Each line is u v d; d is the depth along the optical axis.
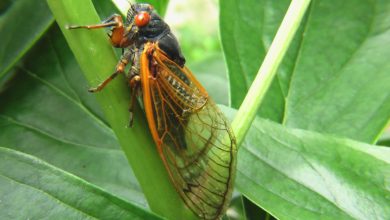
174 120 0.14
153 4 0.17
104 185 0.15
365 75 0.16
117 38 0.15
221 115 0.15
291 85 0.16
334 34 0.17
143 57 0.15
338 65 0.16
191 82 0.15
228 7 0.16
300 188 0.14
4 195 0.13
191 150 0.14
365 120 0.16
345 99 0.16
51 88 0.17
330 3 0.17
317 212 0.14
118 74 0.13
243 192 0.14
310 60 0.16
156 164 0.13
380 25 0.17
